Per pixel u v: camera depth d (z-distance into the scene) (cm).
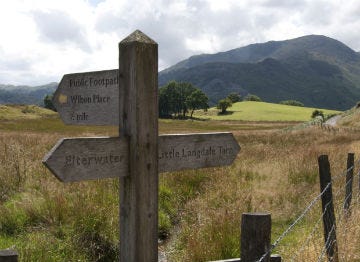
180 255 652
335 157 1356
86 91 372
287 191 989
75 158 314
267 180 1120
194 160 387
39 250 568
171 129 6825
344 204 671
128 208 345
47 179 902
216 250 614
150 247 348
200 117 15862
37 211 705
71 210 704
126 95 338
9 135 2253
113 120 357
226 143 408
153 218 349
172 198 944
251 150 1788
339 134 2858
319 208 829
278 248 646
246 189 987
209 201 902
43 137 2002
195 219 780
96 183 869
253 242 310
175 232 796
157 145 348
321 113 14275
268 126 8919
